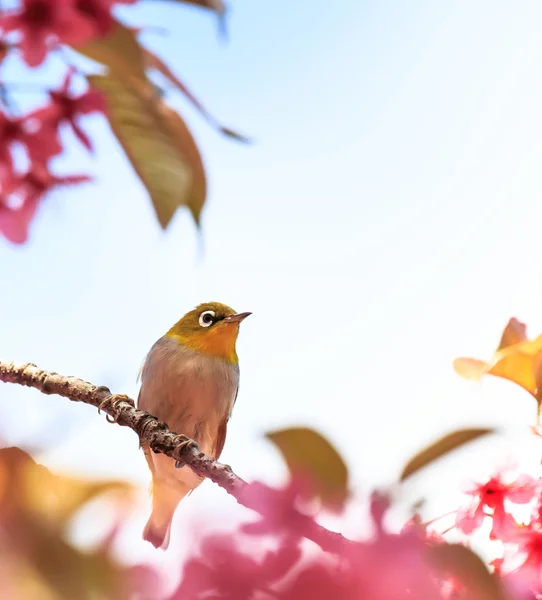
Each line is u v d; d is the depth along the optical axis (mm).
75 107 705
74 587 357
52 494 382
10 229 728
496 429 589
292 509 449
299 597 422
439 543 485
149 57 696
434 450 567
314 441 484
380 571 432
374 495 473
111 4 616
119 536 375
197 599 417
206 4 651
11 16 598
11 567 352
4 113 704
